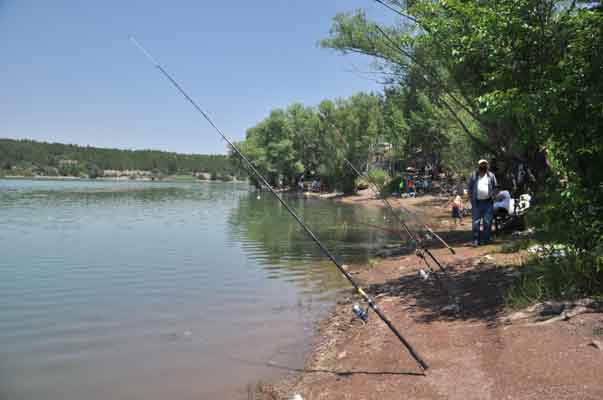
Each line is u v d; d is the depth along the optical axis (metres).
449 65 9.29
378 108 48.12
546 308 4.71
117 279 9.77
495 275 6.94
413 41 9.98
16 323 6.79
